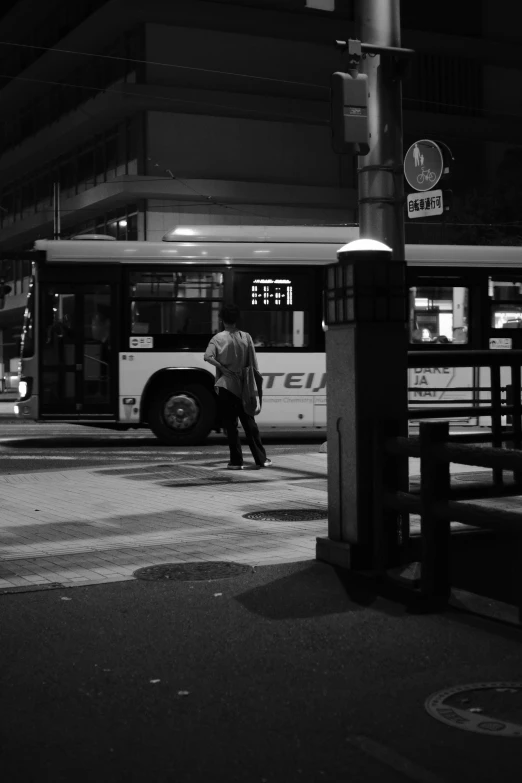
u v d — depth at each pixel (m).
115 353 17.05
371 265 6.25
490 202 42.91
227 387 12.55
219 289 17.25
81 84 52.09
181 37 46.59
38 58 55.59
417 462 13.45
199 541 7.78
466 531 6.77
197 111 46.97
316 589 6.02
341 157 50.50
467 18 55.00
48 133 52.88
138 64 46.16
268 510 9.34
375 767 3.45
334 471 6.60
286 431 20.44
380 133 9.88
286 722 3.89
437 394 17.14
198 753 3.58
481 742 3.67
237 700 4.14
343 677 4.44
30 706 4.09
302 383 17.25
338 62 50.06
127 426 17.56
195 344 17.14
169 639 5.05
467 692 4.23
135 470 12.85
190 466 13.21
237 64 47.69
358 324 6.25
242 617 5.46
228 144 47.81
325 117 49.28
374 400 6.30
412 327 17.17
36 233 57.03
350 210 50.44
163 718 3.94
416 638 5.04
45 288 17.12
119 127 48.66
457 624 5.29
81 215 51.25
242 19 46.97
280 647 4.91
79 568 6.81
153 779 3.36
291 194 48.34
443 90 53.38
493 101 54.91
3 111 60.62
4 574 6.63
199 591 6.04
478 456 5.35
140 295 17.14
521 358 6.84
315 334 17.31
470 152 54.50
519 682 4.36
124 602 5.81
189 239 17.27
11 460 14.79
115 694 4.23
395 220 9.92
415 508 5.86
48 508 9.68
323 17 48.81
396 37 9.92
